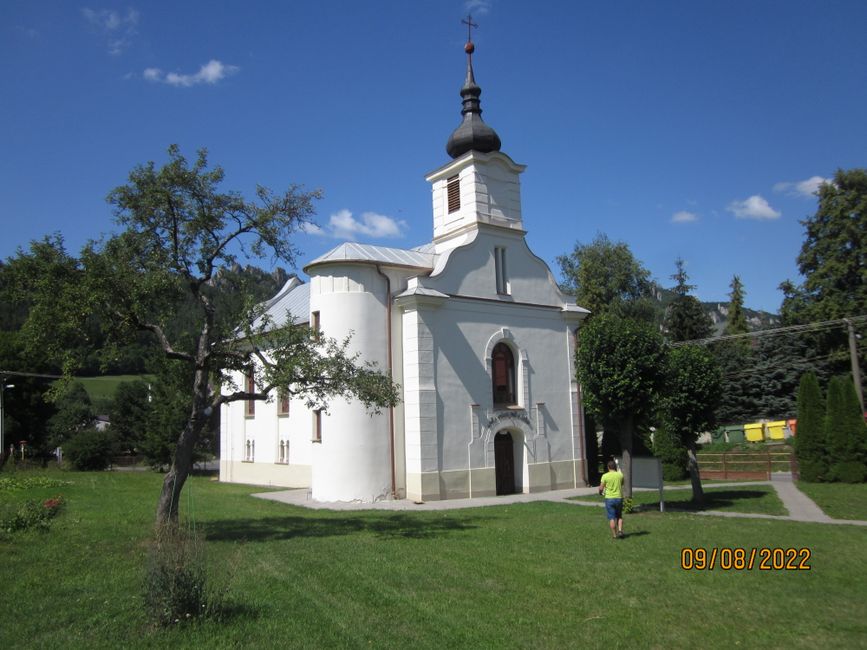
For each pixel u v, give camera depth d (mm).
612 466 15914
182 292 16438
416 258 29312
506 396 29250
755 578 11648
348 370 16812
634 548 14305
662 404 21141
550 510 21922
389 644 8195
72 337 14961
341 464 25234
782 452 39438
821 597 10492
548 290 31469
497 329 28781
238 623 8844
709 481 31375
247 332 16172
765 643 8508
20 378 49031
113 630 8547
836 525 17109
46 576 11133
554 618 9352
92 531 15414
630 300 54031
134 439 51750
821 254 47000
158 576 9000
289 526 17844
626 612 9664
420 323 26125
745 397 51125
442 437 26047
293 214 16969
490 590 10727
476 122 30438
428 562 12727
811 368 46438
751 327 62125
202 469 50812
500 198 30328
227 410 38344
